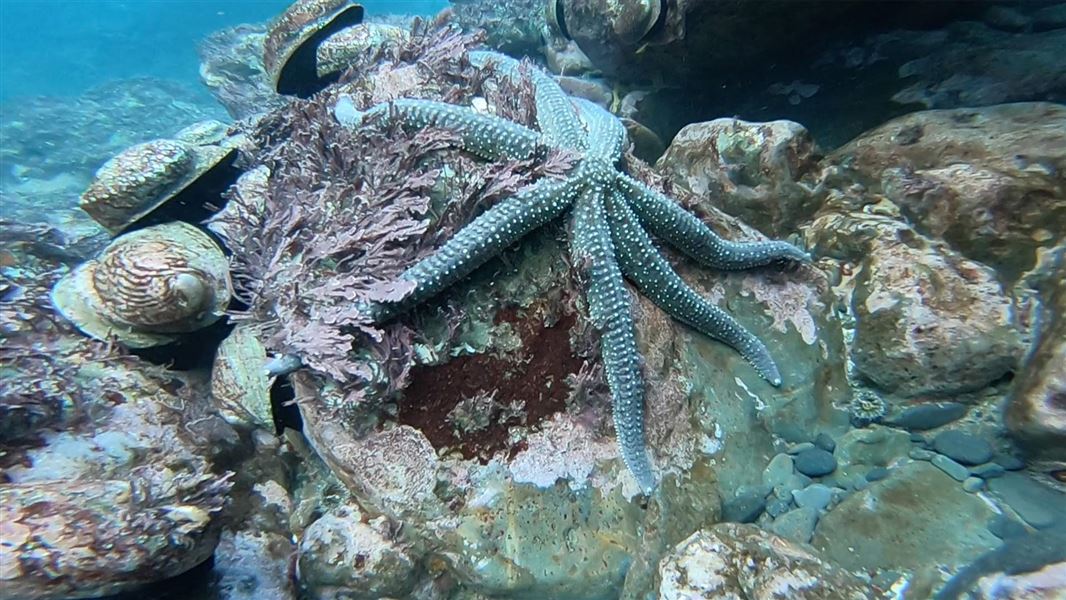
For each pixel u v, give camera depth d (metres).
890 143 0.42
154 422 0.37
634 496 0.34
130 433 0.35
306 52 0.61
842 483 0.36
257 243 0.38
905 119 0.43
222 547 0.35
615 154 0.35
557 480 0.34
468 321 0.34
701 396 0.37
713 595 0.28
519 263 0.35
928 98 0.47
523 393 0.35
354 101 0.44
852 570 0.31
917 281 0.36
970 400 0.35
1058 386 0.29
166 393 0.40
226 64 1.25
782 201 0.44
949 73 0.47
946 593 0.28
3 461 0.31
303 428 0.40
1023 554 0.28
